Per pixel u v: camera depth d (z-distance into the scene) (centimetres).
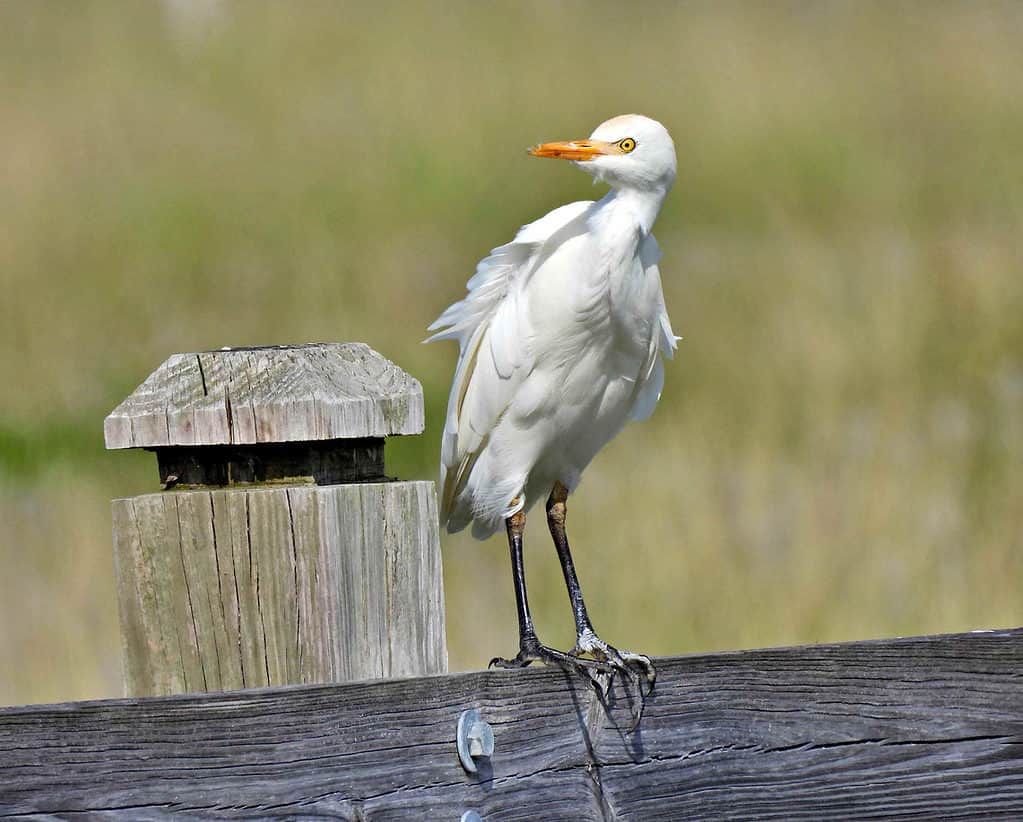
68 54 2744
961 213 1983
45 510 1189
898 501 1103
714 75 2575
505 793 378
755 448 1202
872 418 1330
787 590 960
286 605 369
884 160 2241
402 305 1720
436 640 384
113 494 1205
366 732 360
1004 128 2361
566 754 386
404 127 2409
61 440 1352
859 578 984
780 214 2025
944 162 2233
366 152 2317
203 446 377
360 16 2997
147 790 340
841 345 1469
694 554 1013
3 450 1321
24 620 967
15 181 2127
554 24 2933
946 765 405
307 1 3027
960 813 405
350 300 1741
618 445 1262
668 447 1241
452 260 1916
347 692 357
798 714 401
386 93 2547
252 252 1938
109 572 1045
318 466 383
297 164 2273
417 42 2848
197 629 372
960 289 1584
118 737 338
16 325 1642
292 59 2727
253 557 369
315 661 369
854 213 2030
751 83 2528
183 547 371
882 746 404
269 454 383
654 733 393
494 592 1017
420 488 379
